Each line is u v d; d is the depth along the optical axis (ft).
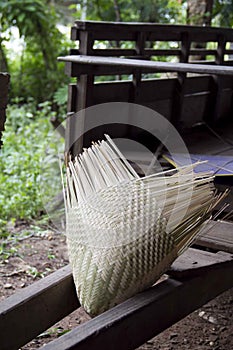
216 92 16.20
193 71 10.62
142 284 8.54
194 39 15.35
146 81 13.42
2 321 7.73
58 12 33.19
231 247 9.93
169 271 8.96
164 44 28.94
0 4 29.14
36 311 8.38
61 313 8.96
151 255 8.41
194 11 20.90
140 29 13.23
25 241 15.26
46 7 31.09
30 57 32.19
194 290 9.04
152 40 13.87
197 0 20.80
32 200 17.19
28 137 22.66
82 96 11.73
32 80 31.45
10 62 32.45
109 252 8.38
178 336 10.88
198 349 10.48
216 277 9.50
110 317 7.77
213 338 10.90
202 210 8.80
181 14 27.68
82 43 11.93
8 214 16.83
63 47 31.91
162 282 8.83
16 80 31.35
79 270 8.70
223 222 10.91
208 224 10.25
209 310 11.96
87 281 8.58
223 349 10.53
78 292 8.80
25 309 8.14
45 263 13.97
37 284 8.68
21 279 13.08
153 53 13.94
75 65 11.48
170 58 27.07
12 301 8.07
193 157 12.62
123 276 8.38
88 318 11.34
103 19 30.45
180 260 9.38
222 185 10.85
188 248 9.66
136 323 7.98
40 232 15.72
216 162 12.23
